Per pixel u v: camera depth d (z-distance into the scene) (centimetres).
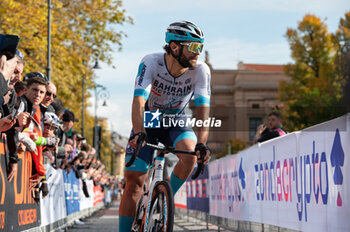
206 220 1063
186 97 442
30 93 540
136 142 370
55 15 1894
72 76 1970
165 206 347
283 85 4044
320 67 3772
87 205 1556
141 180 433
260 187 637
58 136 753
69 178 1055
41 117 600
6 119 407
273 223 579
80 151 1130
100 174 1923
